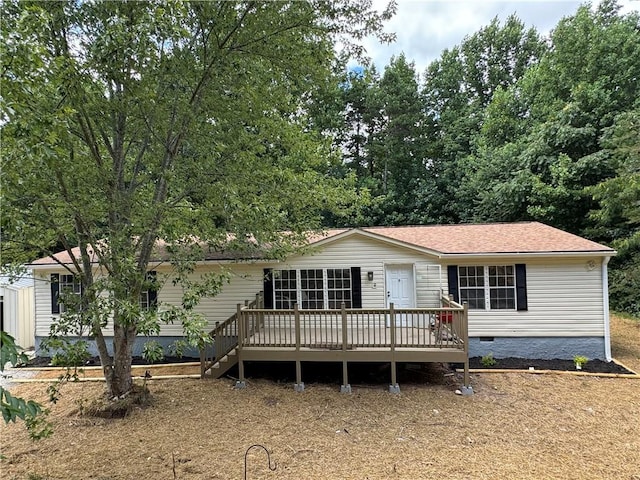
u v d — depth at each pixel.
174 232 7.03
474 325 11.27
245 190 8.00
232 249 8.82
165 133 7.96
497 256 10.84
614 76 20.11
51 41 6.36
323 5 7.22
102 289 6.24
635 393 8.13
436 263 11.42
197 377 9.63
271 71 8.13
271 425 6.89
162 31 5.75
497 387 8.63
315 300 11.95
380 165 28.11
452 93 29.78
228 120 8.17
